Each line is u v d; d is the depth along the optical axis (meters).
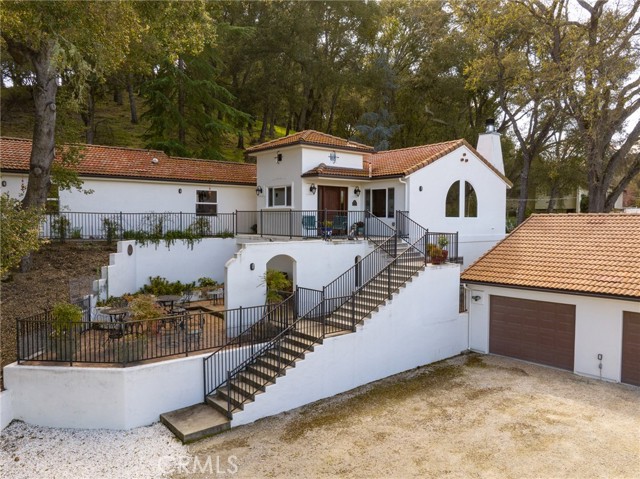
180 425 9.41
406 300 13.45
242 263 13.73
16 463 8.23
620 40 22.28
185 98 30.25
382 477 7.71
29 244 10.41
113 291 14.57
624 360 11.99
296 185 18.47
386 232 18.69
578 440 8.83
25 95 33.28
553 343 13.54
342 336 11.83
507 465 7.98
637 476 7.54
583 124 25.00
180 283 16.91
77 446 8.85
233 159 36.06
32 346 10.27
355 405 10.91
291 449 8.73
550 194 39.09
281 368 10.72
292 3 33.72
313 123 43.50
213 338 12.04
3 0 10.55
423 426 9.62
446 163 19.39
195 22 15.03
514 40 27.56
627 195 48.38
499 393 11.45
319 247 15.76
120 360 9.97
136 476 7.85
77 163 16.59
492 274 15.10
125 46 13.97
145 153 21.48
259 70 36.53
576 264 13.95
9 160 16.73
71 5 11.53
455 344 15.20
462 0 27.58
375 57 36.19
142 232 17.59
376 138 34.25
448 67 35.72
